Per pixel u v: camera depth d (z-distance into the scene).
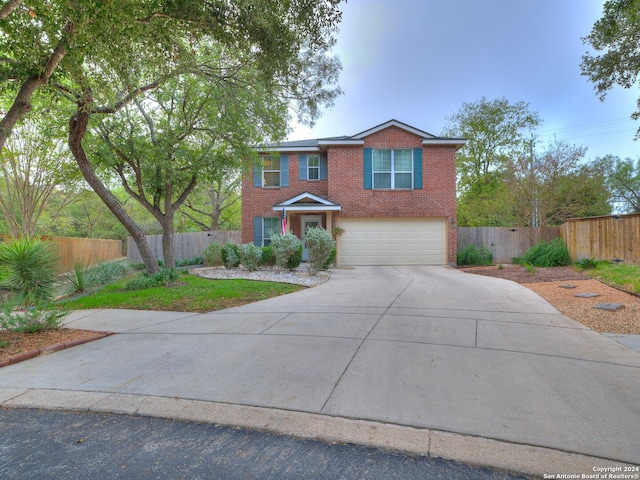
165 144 11.85
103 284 12.34
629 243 11.02
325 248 11.73
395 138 15.49
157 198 13.11
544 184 16.80
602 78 8.93
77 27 5.21
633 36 7.95
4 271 9.30
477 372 3.91
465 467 2.42
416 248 15.59
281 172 16.50
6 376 4.29
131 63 6.51
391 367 4.12
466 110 24.94
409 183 15.52
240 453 2.67
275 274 12.07
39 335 5.84
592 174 17.69
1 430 3.12
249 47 6.57
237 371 4.17
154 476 2.44
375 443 2.72
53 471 2.53
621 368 3.93
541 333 5.29
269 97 9.22
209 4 5.88
